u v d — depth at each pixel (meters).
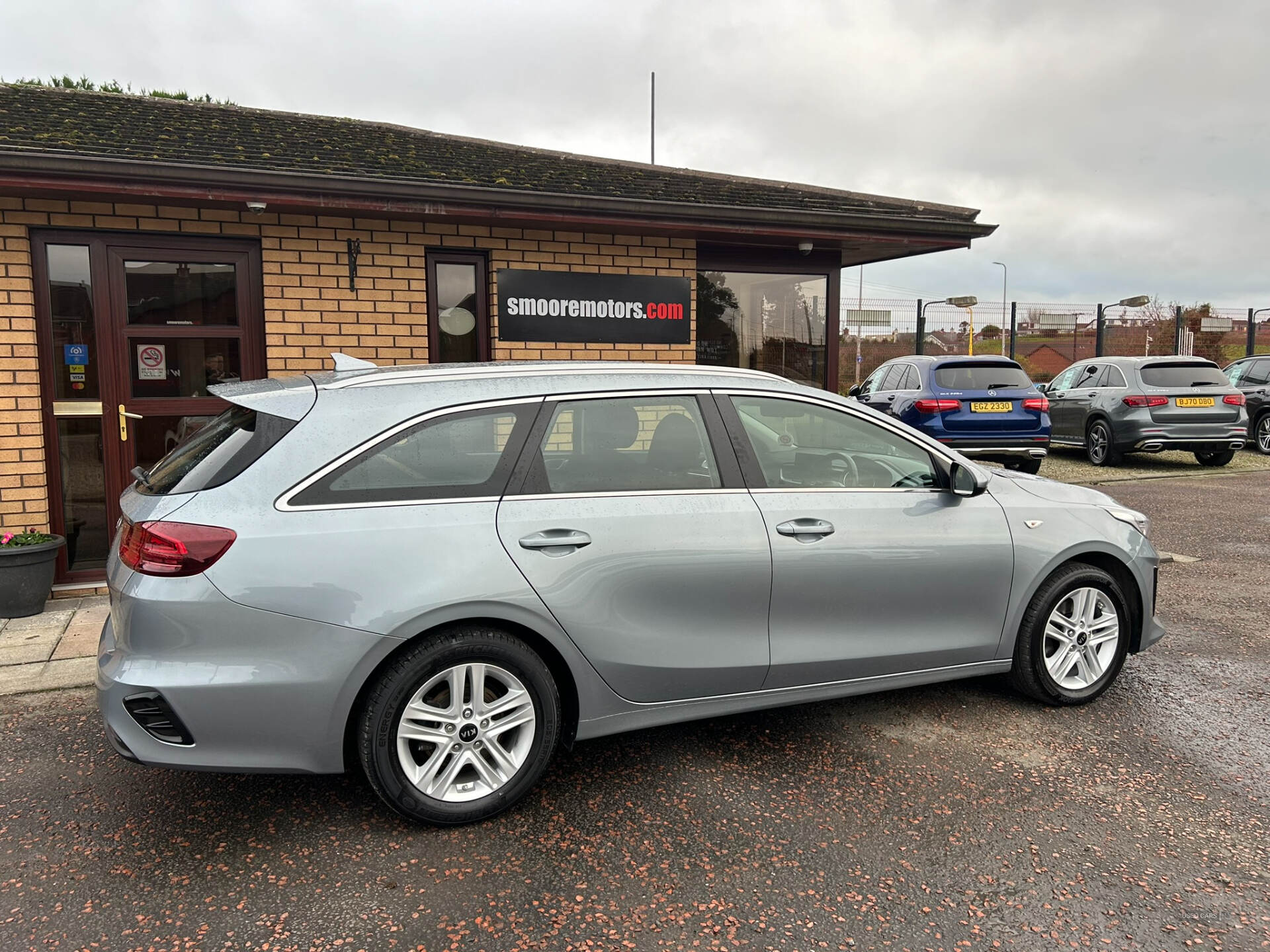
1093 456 13.08
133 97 7.38
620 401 3.24
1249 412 14.73
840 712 3.92
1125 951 2.29
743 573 3.24
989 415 10.58
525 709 2.98
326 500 2.78
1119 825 2.93
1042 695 3.90
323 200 5.78
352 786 3.25
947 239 7.74
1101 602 3.98
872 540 3.46
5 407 5.60
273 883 2.61
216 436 2.98
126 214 5.77
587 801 3.12
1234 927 2.39
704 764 3.40
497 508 2.95
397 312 6.56
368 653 2.74
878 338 20.45
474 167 7.00
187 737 2.65
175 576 2.63
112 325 5.90
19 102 6.54
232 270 6.18
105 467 5.98
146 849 2.81
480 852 2.78
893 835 2.87
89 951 2.30
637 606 3.11
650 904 2.50
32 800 3.13
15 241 5.55
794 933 2.37
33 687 4.18
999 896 2.53
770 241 7.67
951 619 3.67
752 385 3.50
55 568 5.70
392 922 2.42
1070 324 20.56
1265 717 3.85
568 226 6.77
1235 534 7.90
